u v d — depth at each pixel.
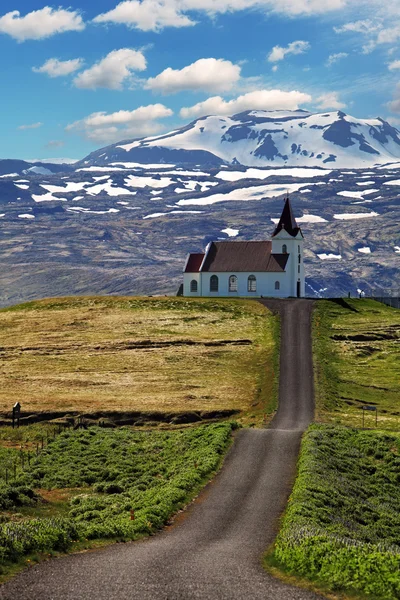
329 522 106.25
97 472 151.00
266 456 150.88
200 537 96.94
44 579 73.31
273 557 83.38
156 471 147.88
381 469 150.00
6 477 147.25
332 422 198.88
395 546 99.25
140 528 100.06
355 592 70.25
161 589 70.31
